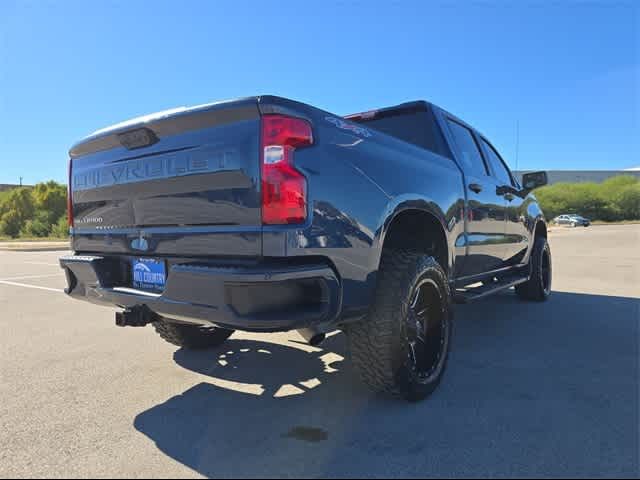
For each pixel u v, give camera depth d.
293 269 2.07
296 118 2.17
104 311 5.86
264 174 2.11
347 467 2.06
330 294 2.21
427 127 3.85
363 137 2.59
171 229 2.46
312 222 2.17
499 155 5.22
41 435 2.43
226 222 2.23
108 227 2.87
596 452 2.17
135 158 2.65
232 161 2.21
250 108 2.15
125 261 2.82
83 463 2.14
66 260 3.06
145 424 2.54
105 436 2.41
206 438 2.37
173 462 2.13
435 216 3.11
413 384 2.71
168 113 2.43
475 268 4.02
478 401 2.79
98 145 2.90
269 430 2.45
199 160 2.33
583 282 7.73
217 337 3.95
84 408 2.78
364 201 2.45
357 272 2.37
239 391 3.02
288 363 3.60
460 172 3.66
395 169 2.75
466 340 4.20
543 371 3.34
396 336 2.59
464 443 2.27
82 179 3.07
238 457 2.17
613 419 2.53
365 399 2.85
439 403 2.77
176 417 2.63
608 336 4.31
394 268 2.67
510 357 3.68
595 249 15.43
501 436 2.34
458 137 4.13
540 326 4.71
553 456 2.13
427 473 2.01
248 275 2.01
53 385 3.17
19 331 4.75
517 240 4.99
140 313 2.63
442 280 2.97
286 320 2.09
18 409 2.77
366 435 2.37
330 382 3.17
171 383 3.19
